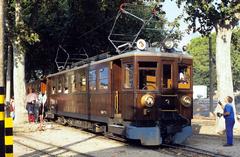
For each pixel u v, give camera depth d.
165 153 15.33
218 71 22.27
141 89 16.78
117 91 18.30
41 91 33.72
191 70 17.73
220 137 20.33
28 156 14.74
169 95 17.09
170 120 17.14
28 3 29.30
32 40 27.92
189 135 17.52
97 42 38.06
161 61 17.05
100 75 19.67
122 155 14.80
